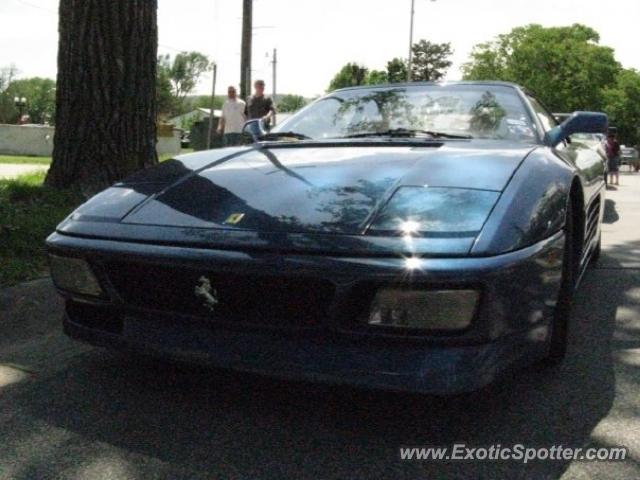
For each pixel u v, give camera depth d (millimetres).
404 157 2662
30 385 2660
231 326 2186
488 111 3410
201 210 2412
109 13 5559
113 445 2172
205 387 2619
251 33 17797
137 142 5801
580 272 3307
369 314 2021
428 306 1971
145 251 2266
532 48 59969
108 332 2465
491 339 2020
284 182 2525
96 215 2555
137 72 5738
